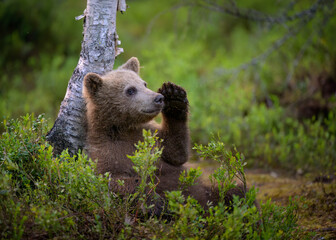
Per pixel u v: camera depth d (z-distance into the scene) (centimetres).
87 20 938
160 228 669
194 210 629
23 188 757
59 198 711
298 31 1684
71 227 670
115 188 794
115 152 891
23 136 801
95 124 918
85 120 938
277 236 677
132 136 940
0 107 1709
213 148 773
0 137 829
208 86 1889
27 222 678
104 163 877
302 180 1250
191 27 1991
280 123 1545
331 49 1708
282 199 1099
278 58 1867
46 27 2630
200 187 897
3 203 655
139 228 710
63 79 1931
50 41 2633
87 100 923
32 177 748
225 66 2036
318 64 1794
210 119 1575
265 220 710
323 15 1598
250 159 1439
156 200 770
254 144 1465
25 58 2500
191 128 1539
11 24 2553
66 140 926
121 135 927
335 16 1647
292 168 1363
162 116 937
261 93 1870
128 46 2697
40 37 2619
